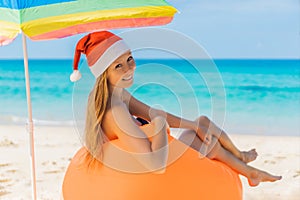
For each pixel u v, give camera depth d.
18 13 3.11
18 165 7.18
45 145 8.60
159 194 3.18
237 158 3.87
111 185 3.23
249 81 20.61
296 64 23.69
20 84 20.98
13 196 5.65
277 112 13.99
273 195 5.60
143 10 3.22
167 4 3.42
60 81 21.59
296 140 9.38
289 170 6.84
